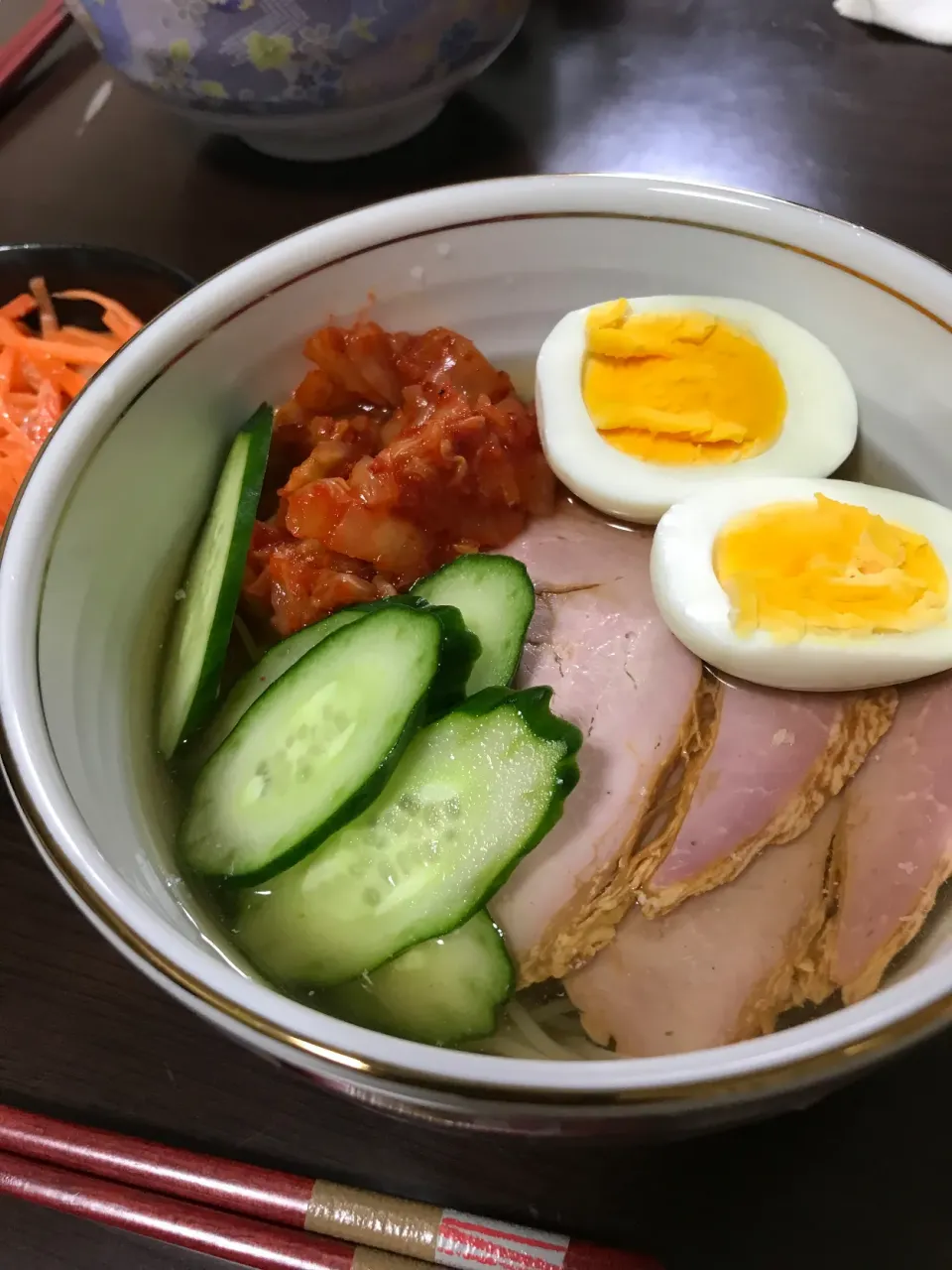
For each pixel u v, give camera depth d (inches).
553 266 7.4
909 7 10.8
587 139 10.3
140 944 4.5
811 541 6.4
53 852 4.7
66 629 5.7
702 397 7.2
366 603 6.4
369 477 6.8
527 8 9.9
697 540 6.4
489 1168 5.6
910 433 7.0
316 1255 5.5
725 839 5.9
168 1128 5.8
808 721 6.2
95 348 9.5
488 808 5.5
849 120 10.3
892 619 6.0
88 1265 5.6
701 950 5.7
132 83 9.4
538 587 6.9
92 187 10.4
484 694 5.8
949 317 6.4
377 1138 5.7
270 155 10.3
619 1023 5.7
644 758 6.2
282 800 5.7
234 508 6.6
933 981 4.4
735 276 7.2
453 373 7.4
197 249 9.8
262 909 5.7
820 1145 5.5
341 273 7.1
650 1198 5.5
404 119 9.9
